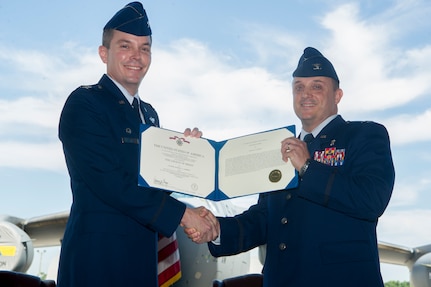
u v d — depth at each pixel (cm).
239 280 685
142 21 465
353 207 407
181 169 465
